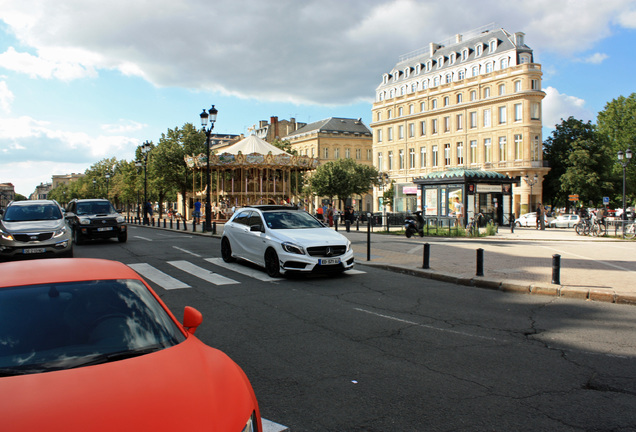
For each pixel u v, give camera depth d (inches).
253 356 198.7
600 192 2009.1
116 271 135.5
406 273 431.8
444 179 1007.6
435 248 621.0
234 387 99.8
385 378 173.9
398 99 2600.9
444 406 149.3
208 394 93.3
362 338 226.1
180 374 98.9
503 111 2089.1
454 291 350.3
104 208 751.7
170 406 87.4
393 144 2623.0
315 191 2293.3
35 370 96.5
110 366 99.5
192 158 1392.7
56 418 81.4
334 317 267.4
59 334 107.1
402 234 932.0
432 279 403.2
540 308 295.3
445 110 2316.7
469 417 141.4
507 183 1035.3
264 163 1357.0
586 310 290.2
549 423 137.9
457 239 806.5
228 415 88.9
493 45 2187.5
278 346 212.8
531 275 394.3
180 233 1003.9
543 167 2034.9
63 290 119.9
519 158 2033.7
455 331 239.9
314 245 387.2
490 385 167.5
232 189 1423.5
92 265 138.1
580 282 357.4
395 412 144.7
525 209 2021.4
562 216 1523.1
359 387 165.0
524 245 685.9
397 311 283.7
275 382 169.5
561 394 159.6
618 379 174.1
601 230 916.0
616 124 2164.1
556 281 350.9
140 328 115.0
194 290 347.6
